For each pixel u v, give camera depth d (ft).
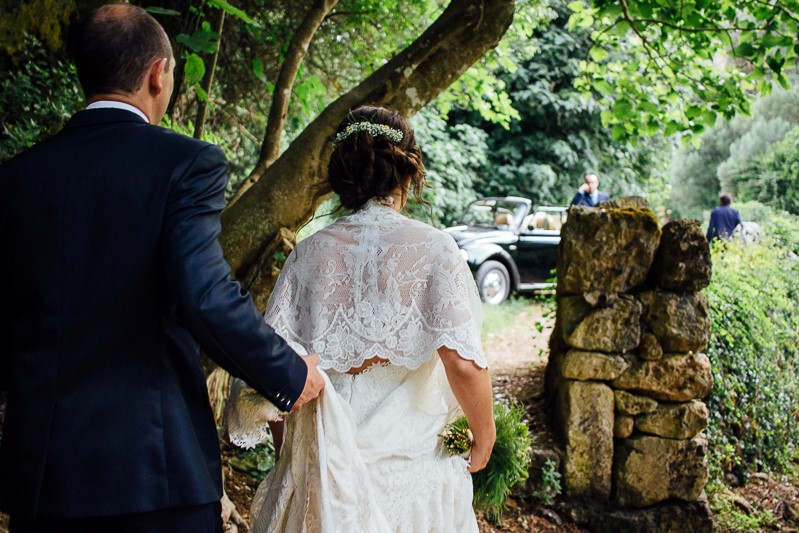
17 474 4.91
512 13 11.91
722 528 15.12
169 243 4.89
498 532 12.94
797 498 17.22
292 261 6.27
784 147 51.72
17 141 14.17
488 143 47.83
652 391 13.66
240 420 5.86
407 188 6.49
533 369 19.19
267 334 5.07
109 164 5.08
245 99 23.20
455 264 5.94
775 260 23.77
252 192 12.30
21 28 15.28
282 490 5.95
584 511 13.66
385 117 6.48
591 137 47.80
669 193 57.88
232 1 21.06
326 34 22.94
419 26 24.08
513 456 8.27
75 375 4.91
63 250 4.97
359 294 5.94
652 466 13.69
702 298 13.78
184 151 5.13
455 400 6.35
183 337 5.30
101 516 4.88
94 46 5.33
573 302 14.06
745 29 15.79
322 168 11.98
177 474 5.05
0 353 5.30
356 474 5.72
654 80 18.26
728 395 17.31
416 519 5.98
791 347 21.40
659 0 15.87
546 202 46.91
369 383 6.00
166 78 5.62
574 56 46.83
